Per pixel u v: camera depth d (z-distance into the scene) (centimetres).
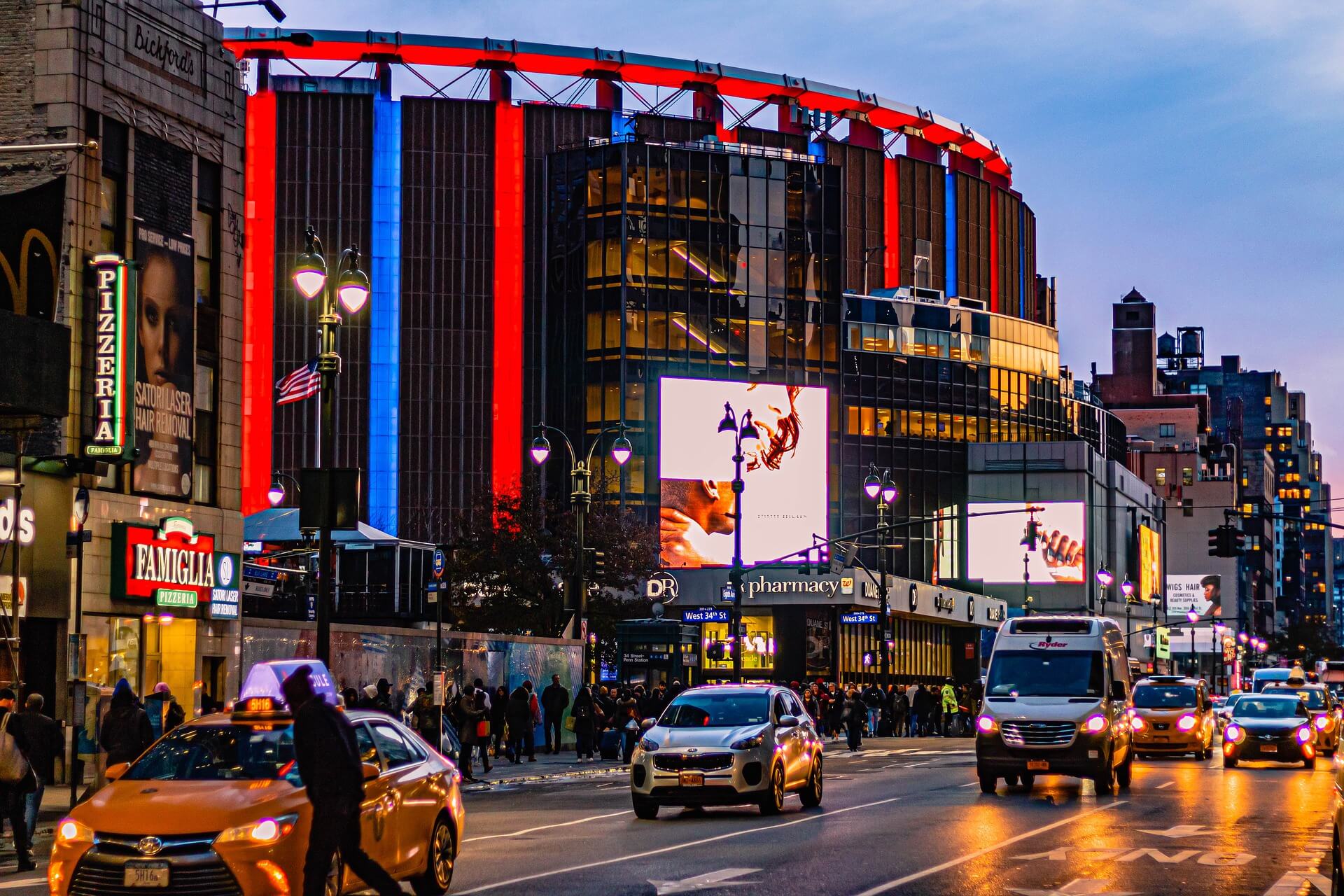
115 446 3222
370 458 9488
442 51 9794
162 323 3578
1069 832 2078
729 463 9381
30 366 2700
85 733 2762
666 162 9588
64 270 3259
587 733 4228
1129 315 19650
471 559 6406
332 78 9844
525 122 9888
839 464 10344
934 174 11888
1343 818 1283
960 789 3002
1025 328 11681
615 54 10094
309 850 1202
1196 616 14138
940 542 10869
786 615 8219
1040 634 3022
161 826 1234
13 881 1680
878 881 1555
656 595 6762
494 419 9600
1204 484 17325
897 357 10762
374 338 9550
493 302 9688
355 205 9638
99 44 3422
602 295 9425
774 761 2403
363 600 5366
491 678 4406
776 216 9888
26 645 3128
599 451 9319
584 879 1588
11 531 3070
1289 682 5412
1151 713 4591
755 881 1564
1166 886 1518
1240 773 3703
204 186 3816
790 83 10731
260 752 1359
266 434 9394
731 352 9662
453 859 1530
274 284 9519
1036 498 10931
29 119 3341
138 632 3450
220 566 3706
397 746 1484
